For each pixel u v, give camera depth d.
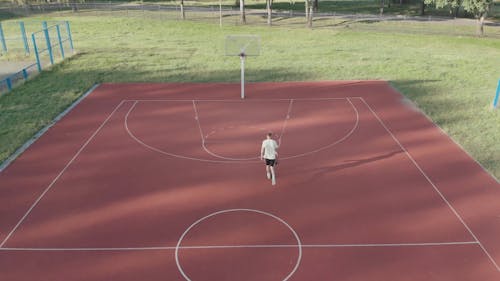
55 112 18.09
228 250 9.19
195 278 8.38
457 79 23.39
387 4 64.62
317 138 15.20
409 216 10.35
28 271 8.62
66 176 12.55
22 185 12.05
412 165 13.03
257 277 8.37
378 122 16.78
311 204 10.93
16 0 58.84
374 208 10.71
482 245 9.25
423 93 20.69
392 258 8.88
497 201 10.97
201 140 15.12
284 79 23.48
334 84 22.42
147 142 14.98
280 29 41.88
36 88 21.80
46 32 27.05
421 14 54.62
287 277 8.35
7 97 20.20
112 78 23.92
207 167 13.02
